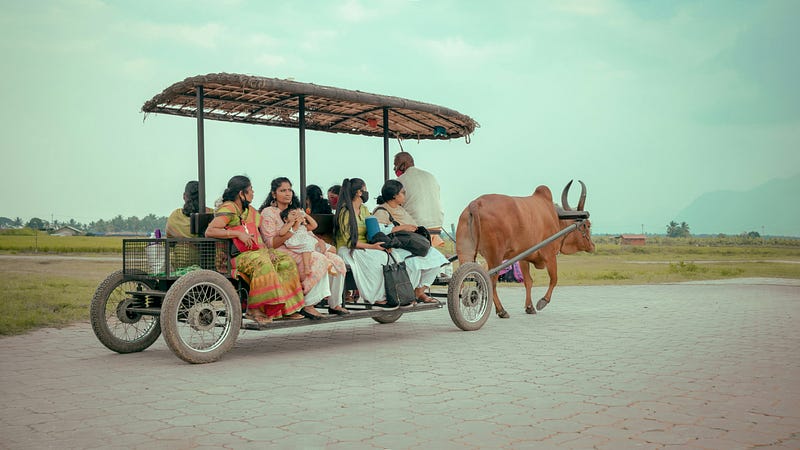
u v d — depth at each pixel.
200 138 7.29
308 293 7.10
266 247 7.28
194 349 6.41
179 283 6.32
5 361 6.68
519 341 7.84
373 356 6.89
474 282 9.18
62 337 8.38
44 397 5.06
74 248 58.31
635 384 5.43
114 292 7.51
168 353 7.22
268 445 3.84
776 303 12.67
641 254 68.62
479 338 8.12
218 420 4.39
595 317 10.30
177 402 4.89
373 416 4.47
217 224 6.80
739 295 14.72
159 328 7.45
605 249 76.19
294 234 7.14
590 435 4.01
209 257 6.93
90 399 5.00
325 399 4.96
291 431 4.12
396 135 10.69
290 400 4.94
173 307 6.28
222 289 6.59
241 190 6.95
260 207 7.70
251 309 6.92
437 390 5.25
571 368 6.13
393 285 7.84
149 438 3.99
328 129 10.20
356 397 5.02
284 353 7.16
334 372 6.02
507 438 3.96
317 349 7.43
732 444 3.83
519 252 10.10
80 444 3.88
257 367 6.29
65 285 17.22
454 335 8.44
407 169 9.65
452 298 8.59
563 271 28.94
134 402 4.89
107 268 28.89
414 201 9.33
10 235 83.62
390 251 8.07
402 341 7.98
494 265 9.72
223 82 7.11
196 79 7.27
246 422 4.34
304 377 5.79
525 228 9.94
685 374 5.82
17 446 3.84
